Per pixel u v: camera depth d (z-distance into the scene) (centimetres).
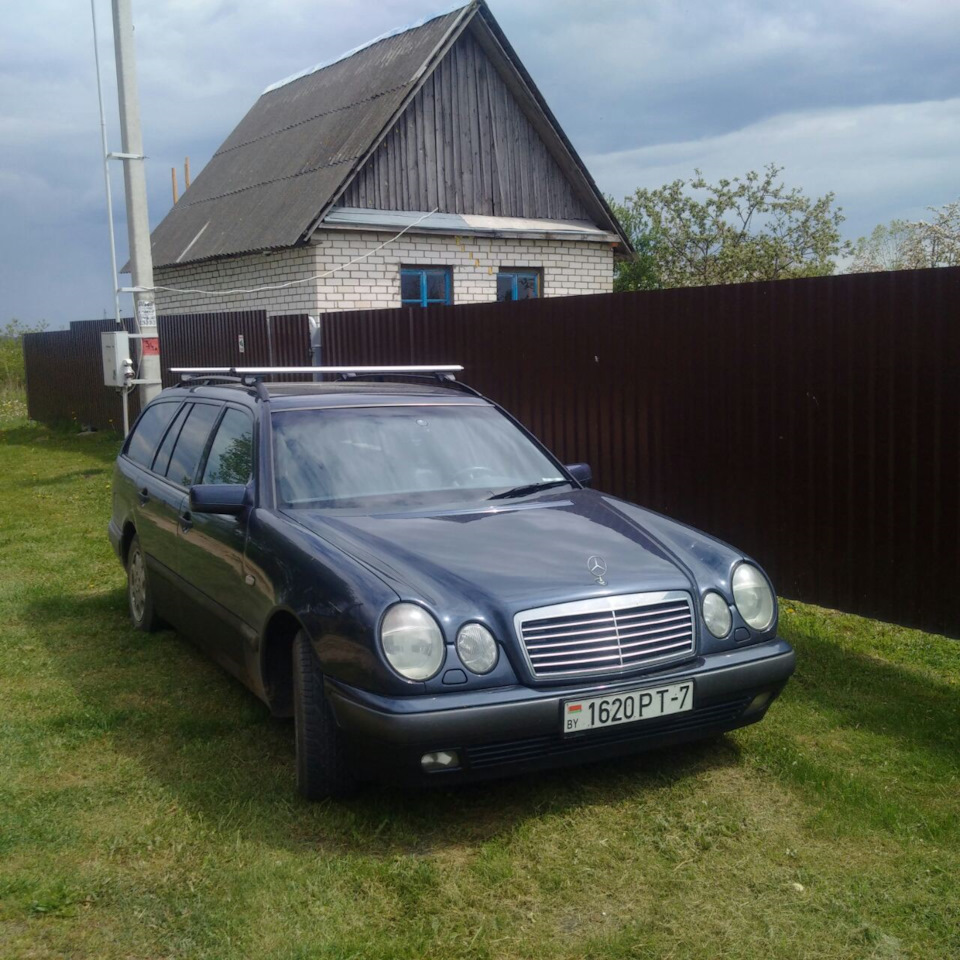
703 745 455
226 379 598
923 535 579
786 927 319
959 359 552
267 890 337
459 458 509
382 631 358
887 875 349
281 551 419
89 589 755
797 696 520
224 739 465
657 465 762
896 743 461
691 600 402
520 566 395
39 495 1230
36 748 454
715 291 700
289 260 1520
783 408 658
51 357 2058
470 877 348
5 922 321
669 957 304
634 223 2573
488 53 1638
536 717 361
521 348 886
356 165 1469
